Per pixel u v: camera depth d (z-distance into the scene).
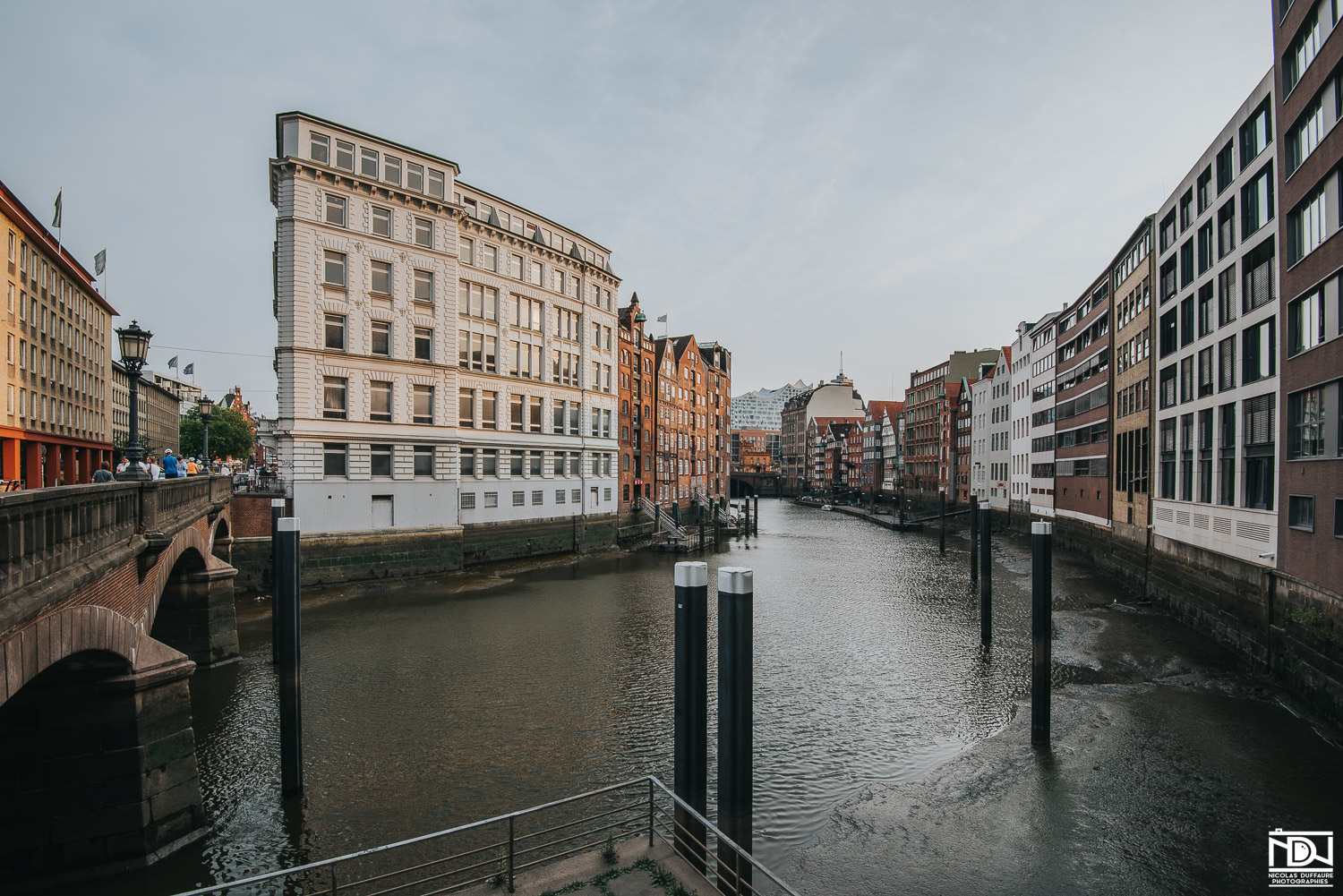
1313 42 18.91
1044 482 61.81
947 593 36.50
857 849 11.78
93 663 10.05
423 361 37.28
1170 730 16.72
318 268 33.66
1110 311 44.25
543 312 46.91
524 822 12.17
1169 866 11.29
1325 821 12.61
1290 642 19.69
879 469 126.75
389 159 36.50
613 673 20.67
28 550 7.19
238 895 9.83
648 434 66.56
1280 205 20.89
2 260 34.53
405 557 36.19
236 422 98.88
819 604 33.34
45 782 9.85
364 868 10.65
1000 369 75.94
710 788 13.56
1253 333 23.89
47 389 41.25
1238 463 24.25
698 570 8.74
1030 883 10.84
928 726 17.28
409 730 16.17
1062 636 26.27
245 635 24.45
